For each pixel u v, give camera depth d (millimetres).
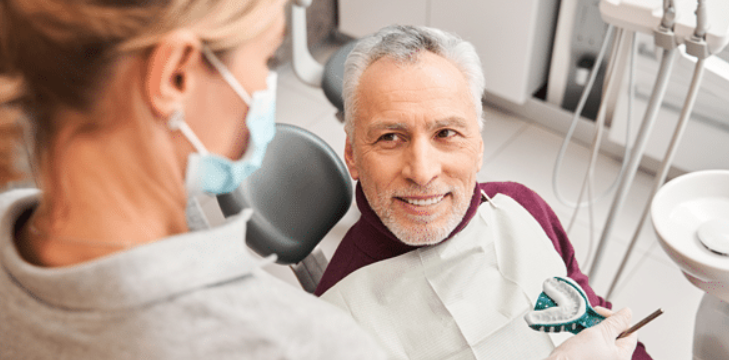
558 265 1210
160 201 504
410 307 1131
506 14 2289
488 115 2699
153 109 465
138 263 432
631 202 2299
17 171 515
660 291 2037
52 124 457
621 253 2152
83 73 429
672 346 1895
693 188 1241
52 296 449
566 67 2389
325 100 2818
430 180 1012
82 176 466
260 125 570
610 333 943
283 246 1339
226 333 470
